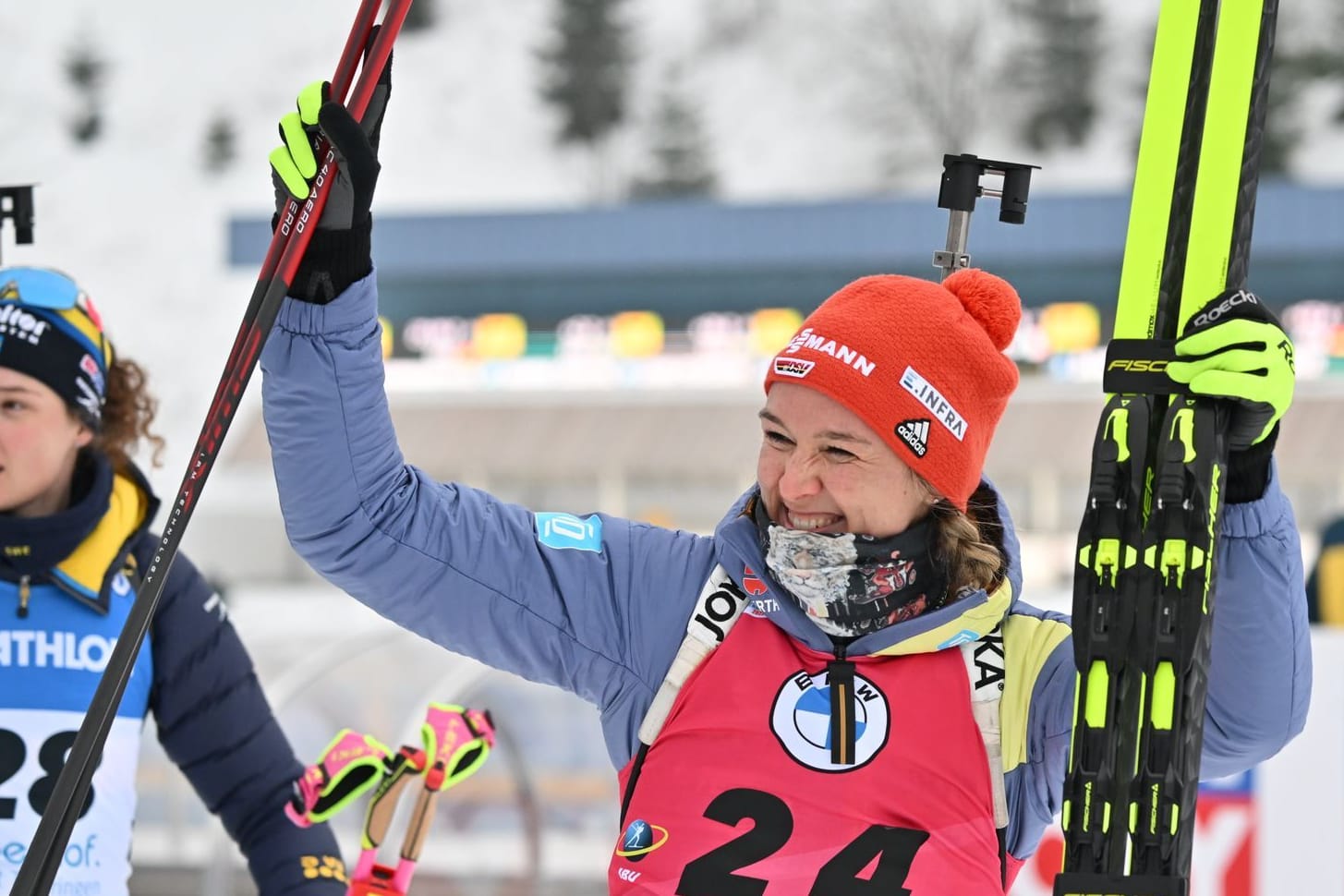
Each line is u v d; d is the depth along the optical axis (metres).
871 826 5.77
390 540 6.18
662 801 5.96
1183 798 5.27
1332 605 17.33
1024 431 66.31
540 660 6.34
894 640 5.96
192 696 7.68
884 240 91.75
